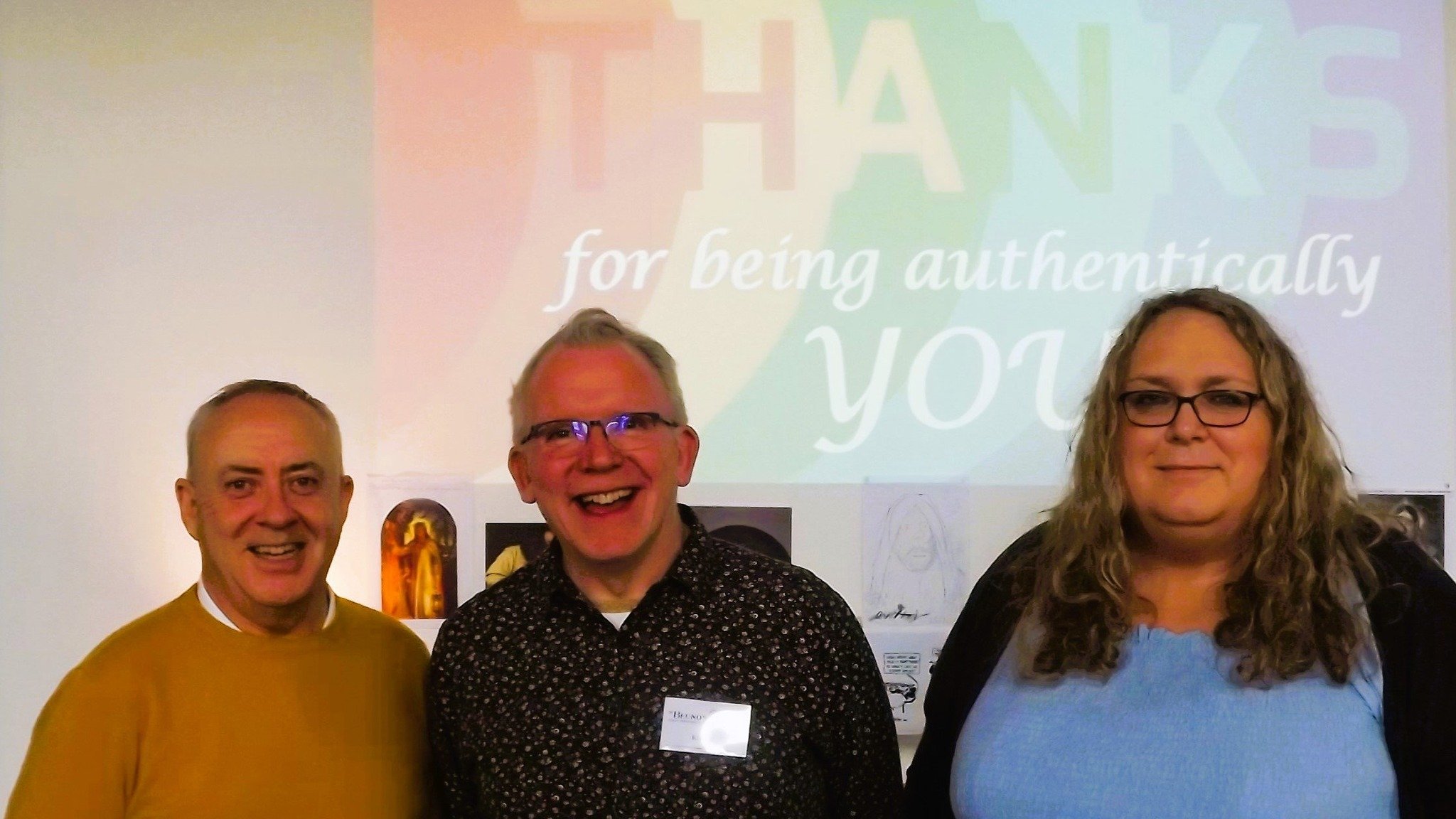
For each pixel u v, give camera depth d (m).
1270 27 2.59
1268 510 1.46
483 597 1.71
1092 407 1.58
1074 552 1.55
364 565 2.54
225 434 1.69
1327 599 1.41
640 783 1.52
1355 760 1.34
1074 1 2.59
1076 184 2.59
